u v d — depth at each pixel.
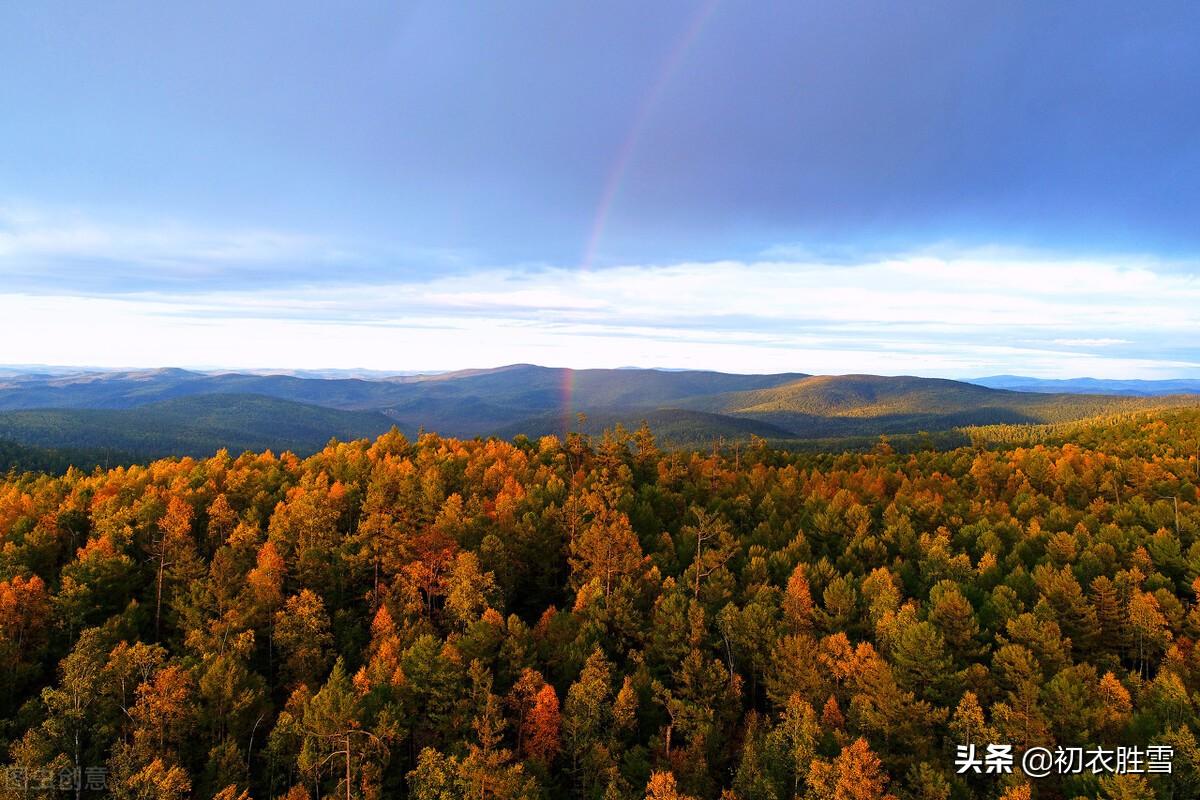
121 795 46.75
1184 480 103.38
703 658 61.06
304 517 79.25
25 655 62.81
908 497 98.56
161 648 57.19
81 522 86.19
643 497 99.38
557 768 55.47
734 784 49.12
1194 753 43.97
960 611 58.47
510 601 77.25
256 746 57.44
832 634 59.56
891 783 45.59
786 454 150.38
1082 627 62.34
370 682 55.88
